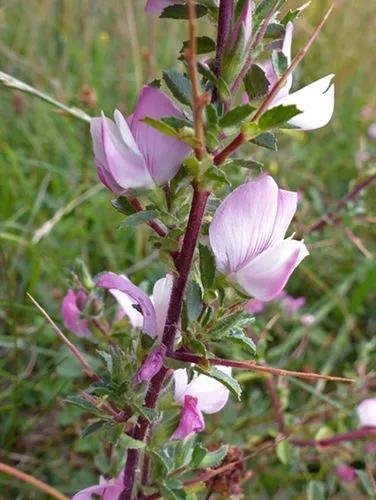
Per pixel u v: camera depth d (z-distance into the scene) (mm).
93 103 175
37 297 156
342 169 226
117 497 84
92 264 176
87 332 112
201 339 69
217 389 81
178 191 65
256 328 140
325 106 68
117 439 73
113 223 183
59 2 271
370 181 153
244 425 145
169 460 82
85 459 137
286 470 139
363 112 245
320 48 277
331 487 137
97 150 64
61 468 133
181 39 271
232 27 60
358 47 291
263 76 62
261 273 65
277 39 67
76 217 177
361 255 195
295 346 174
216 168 58
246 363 69
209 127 58
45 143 205
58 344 149
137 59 209
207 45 63
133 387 71
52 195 191
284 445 133
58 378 136
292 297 188
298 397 160
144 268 165
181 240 67
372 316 189
